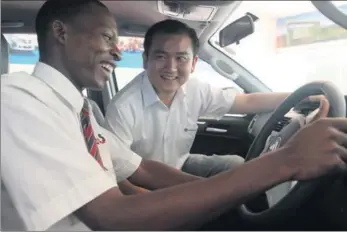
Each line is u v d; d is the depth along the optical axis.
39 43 0.94
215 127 2.25
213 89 1.94
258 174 0.70
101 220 0.69
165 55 1.62
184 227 0.70
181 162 1.85
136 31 2.08
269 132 1.28
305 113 1.27
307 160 0.71
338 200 0.92
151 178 1.25
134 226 0.69
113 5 1.77
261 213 1.06
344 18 1.03
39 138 0.70
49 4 0.92
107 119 1.69
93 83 0.94
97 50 0.91
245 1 1.64
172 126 1.76
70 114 0.83
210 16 1.73
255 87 2.14
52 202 0.67
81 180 0.70
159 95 1.72
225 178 0.70
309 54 1.54
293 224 1.04
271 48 1.79
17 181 0.67
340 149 0.71
